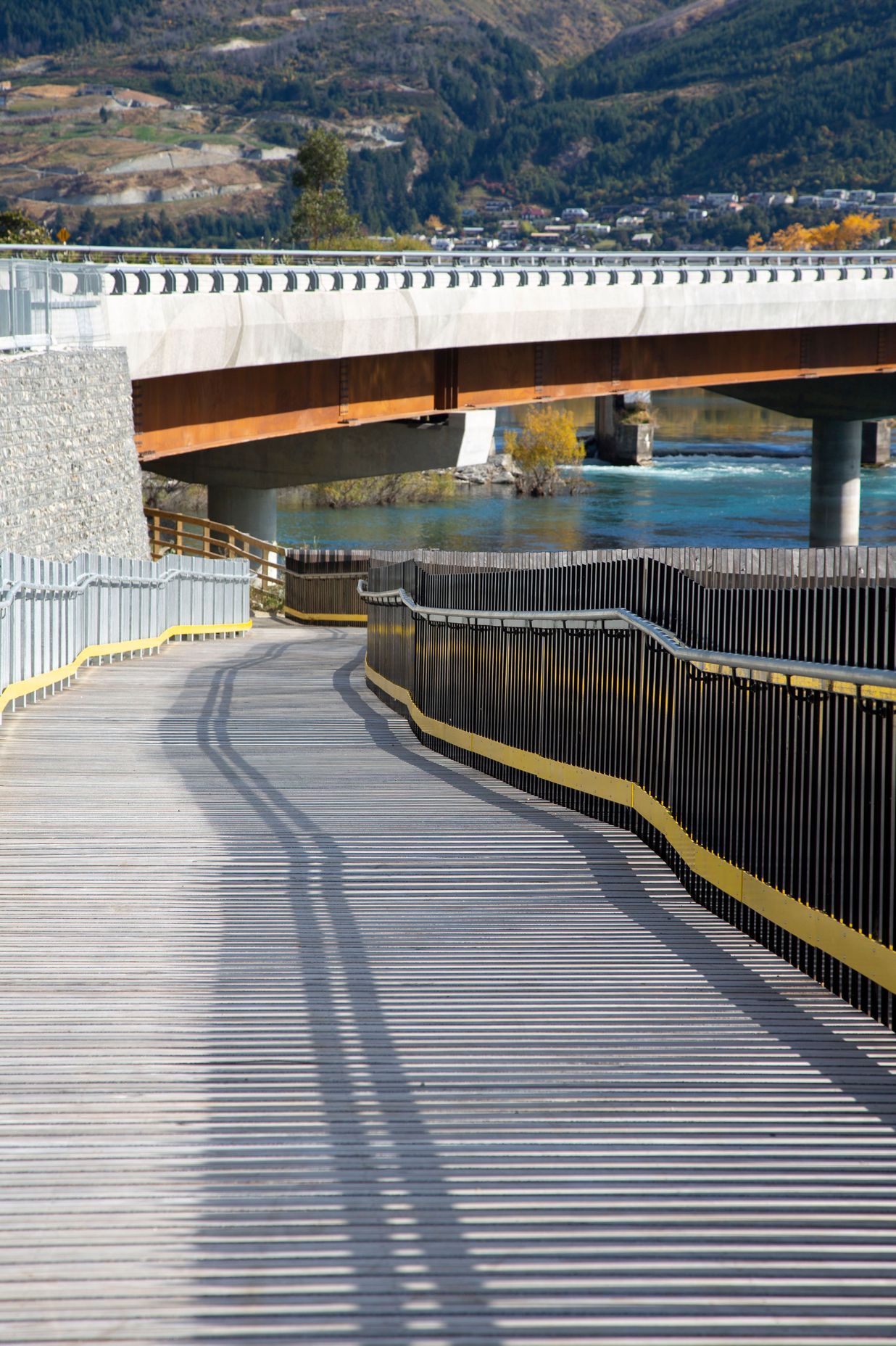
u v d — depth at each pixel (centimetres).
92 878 748
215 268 3453
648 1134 441
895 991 529
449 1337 329
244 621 3350
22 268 2462
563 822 912
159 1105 457
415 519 7238
